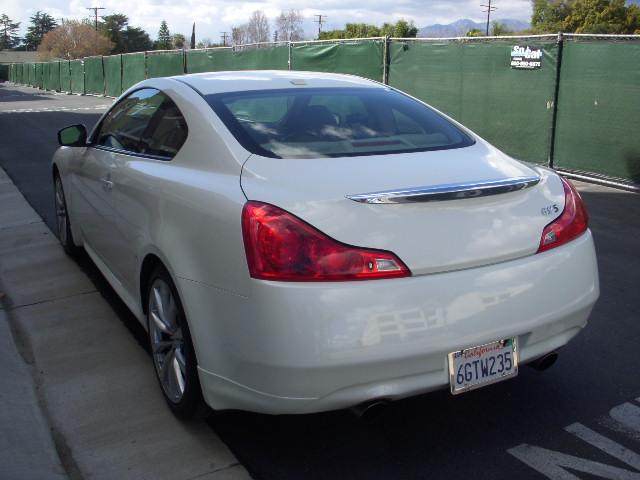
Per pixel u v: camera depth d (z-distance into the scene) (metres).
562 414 3.41
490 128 10.73
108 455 3.12
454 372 2.74
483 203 2.86
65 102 32.38
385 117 3.67
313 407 2.66
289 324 2.56
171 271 3.10
